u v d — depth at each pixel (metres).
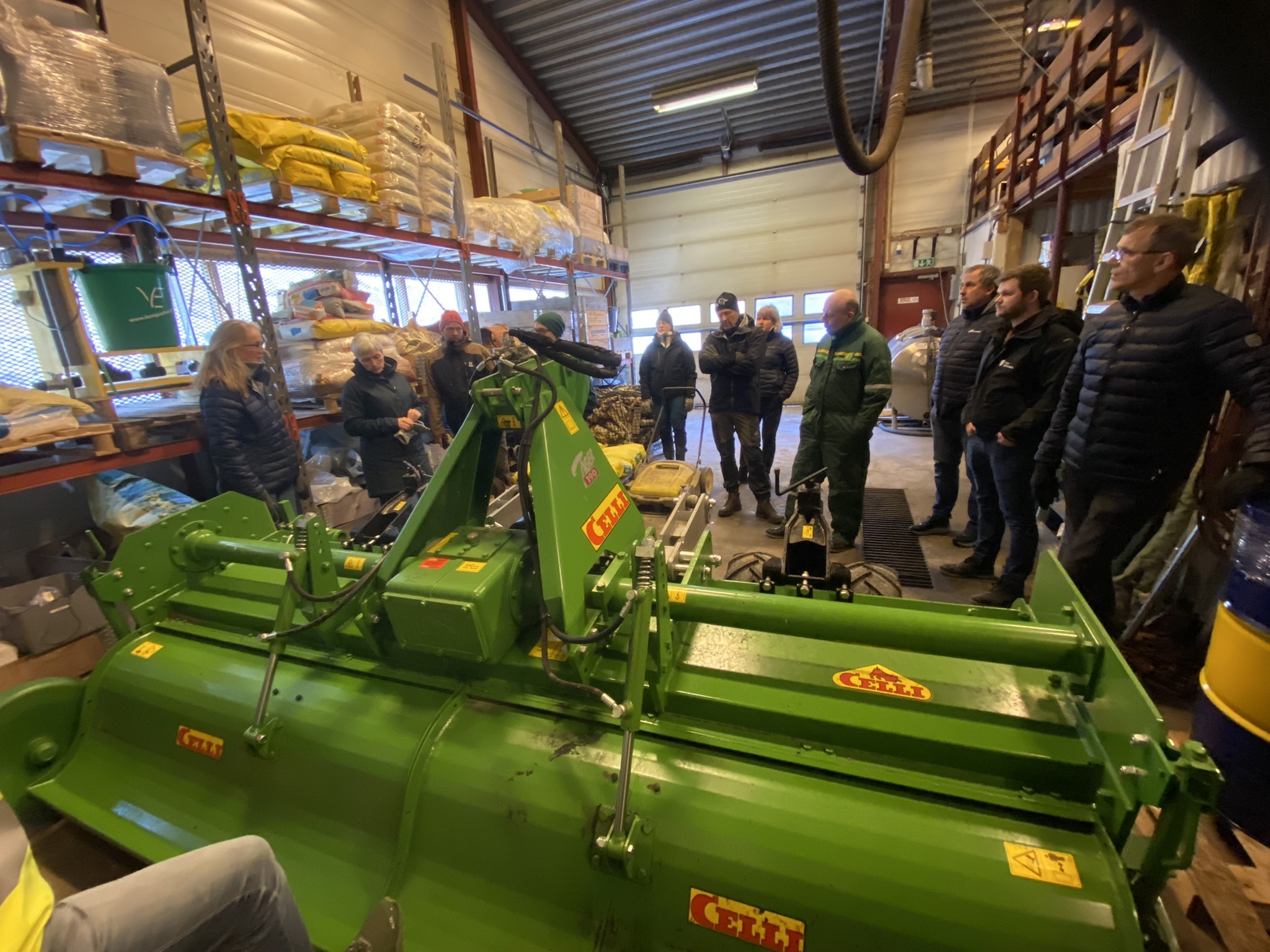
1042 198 4.64
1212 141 1.99
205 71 2.20
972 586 2.75
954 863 0.89
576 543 1.25
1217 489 1.47
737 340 3.66
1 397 1.78
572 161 7.91
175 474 2.95
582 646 1.17
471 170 5.84
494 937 1.07
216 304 3.19
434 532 1.38
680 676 1.25
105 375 2.30
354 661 1.48
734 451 3.87
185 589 1.83
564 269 5.26
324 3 4.16
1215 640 1.45
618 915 1.02
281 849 1.28
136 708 1.56
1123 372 1.72
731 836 0.98
